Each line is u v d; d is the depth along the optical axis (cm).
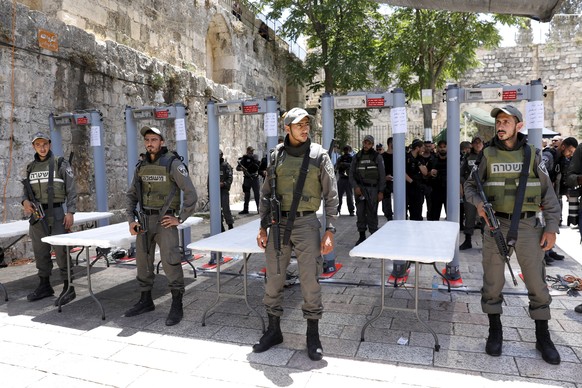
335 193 325
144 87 959
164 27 1105
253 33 1616
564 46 2119
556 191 645
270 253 333
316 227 327
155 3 1068
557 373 288
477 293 459
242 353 330
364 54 1452
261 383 284
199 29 1261
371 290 480
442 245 353
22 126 658
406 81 1698
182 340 357
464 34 1408
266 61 1739
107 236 425
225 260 632
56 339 363
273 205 322
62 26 729
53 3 802
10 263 639
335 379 287
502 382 278
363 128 1762
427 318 392
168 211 407
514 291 457
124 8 960
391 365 305
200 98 1185
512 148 317
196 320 403
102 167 657
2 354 336
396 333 360
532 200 308
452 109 488
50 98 709
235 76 1437
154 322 400
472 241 741
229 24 1398
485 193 326
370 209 656
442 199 743
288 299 456
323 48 1517
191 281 533
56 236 430
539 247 312
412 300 443
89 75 797
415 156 743
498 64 2202
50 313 429
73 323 401
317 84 1678
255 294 479
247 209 1145
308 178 320
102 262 639
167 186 406
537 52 2155
